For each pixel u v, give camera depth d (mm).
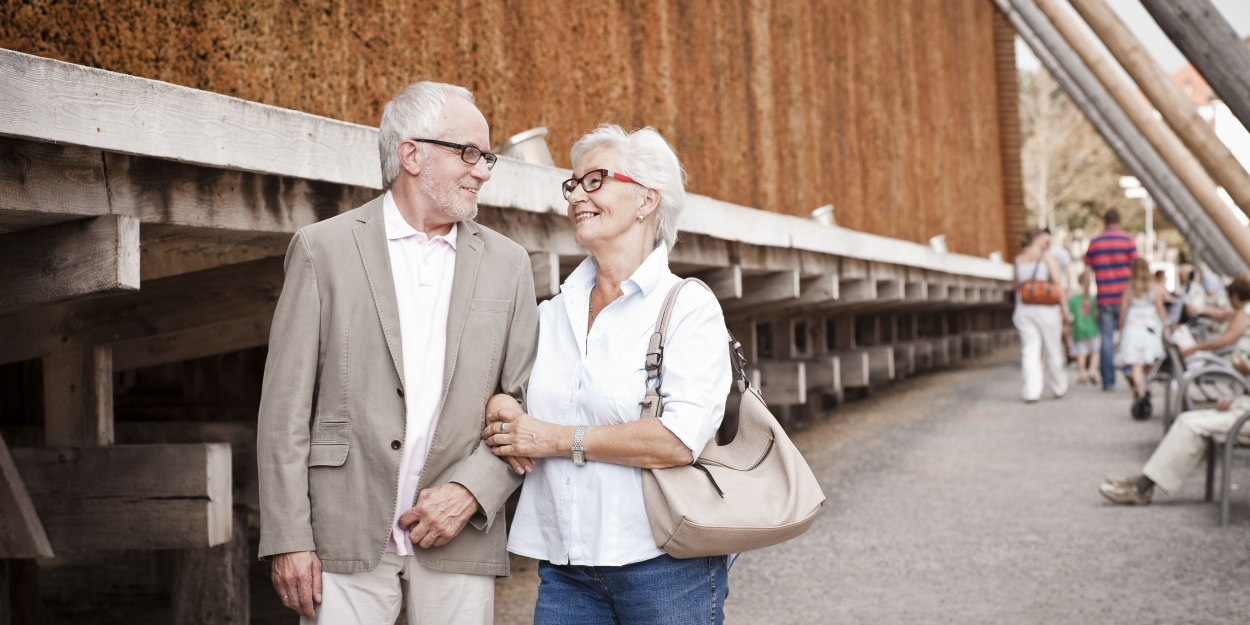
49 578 6906
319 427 2863
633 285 2900
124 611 6070
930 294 16953
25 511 4125
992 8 28578
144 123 3324
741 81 12148
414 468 2912
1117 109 18250
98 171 3361
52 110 3014
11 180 3068
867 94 17156
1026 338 14266
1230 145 7109
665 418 2762
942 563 6246
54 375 4613
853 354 14000
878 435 11492
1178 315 11953
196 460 4312
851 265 12000
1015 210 29688
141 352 5258
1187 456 7594
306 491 2812
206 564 4926
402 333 2924
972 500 8008
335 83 5492
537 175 5754
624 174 2936
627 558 2803
